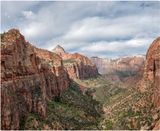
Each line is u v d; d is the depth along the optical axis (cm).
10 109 16150
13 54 18012
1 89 15612
